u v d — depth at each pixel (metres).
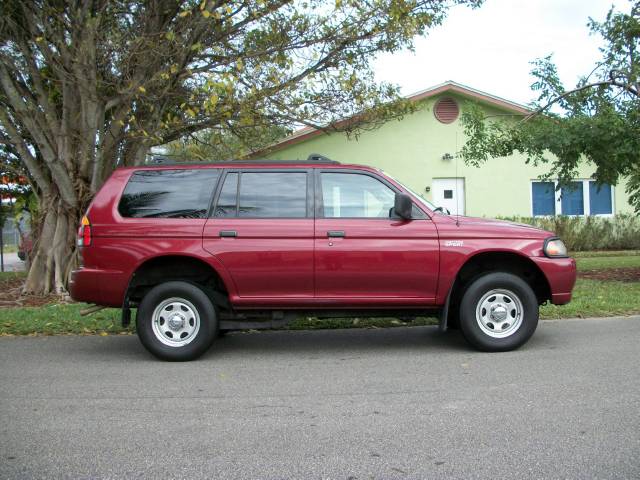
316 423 4.13
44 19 9.86
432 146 17.77
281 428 4.04
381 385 5.05
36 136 10.37
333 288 6.09
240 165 6.33
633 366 5.45
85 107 10.37
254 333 7.65
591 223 18.02
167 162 6.51
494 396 4.66
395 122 17.69
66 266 11.17
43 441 3.85
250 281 6.05
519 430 3.92
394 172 17.77
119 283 6.05
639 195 11.12
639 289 10.03
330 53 10.77
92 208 6.19
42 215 11.58
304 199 6.21
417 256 6.03
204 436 3.91
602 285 10.60
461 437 3.81
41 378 5.44
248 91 10.33
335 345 6.81
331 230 6.04
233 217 6.16
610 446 3.62
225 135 13.02
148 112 11.25
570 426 3.97
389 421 4.14
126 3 10.50
